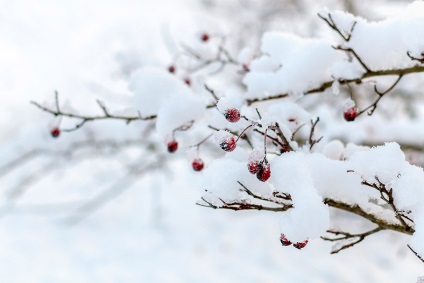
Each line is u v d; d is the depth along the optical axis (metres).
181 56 3.59
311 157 1.84
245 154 1.94
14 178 7.63
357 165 1.75
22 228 6.38
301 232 1.55
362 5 6.50
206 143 4.46
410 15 2.00
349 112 2.20
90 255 5.74
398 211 1.60
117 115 2.59
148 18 8.84
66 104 2.65
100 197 7.07
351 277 5.71
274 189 1.81
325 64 2.32
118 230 6.50
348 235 1.84
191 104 2.41
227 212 7.33
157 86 2.56
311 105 4.86
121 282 5.20
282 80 2.39
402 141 4.12
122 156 6.74
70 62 8.70
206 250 6.09
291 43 2.49
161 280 5.30
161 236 6.38
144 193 7.91
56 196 7.41
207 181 1.78
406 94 5.11
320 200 1.58
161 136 2.41
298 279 5.60
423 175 1.61
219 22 7.68
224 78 4.83
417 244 1.52
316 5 6.91
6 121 7.64
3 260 5.49
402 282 5.71
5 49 10.46
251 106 2.51
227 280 5.44
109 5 11.74
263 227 6.89
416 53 1.91
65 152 5.07
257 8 7.21
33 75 9.11
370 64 2.15
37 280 5.12
